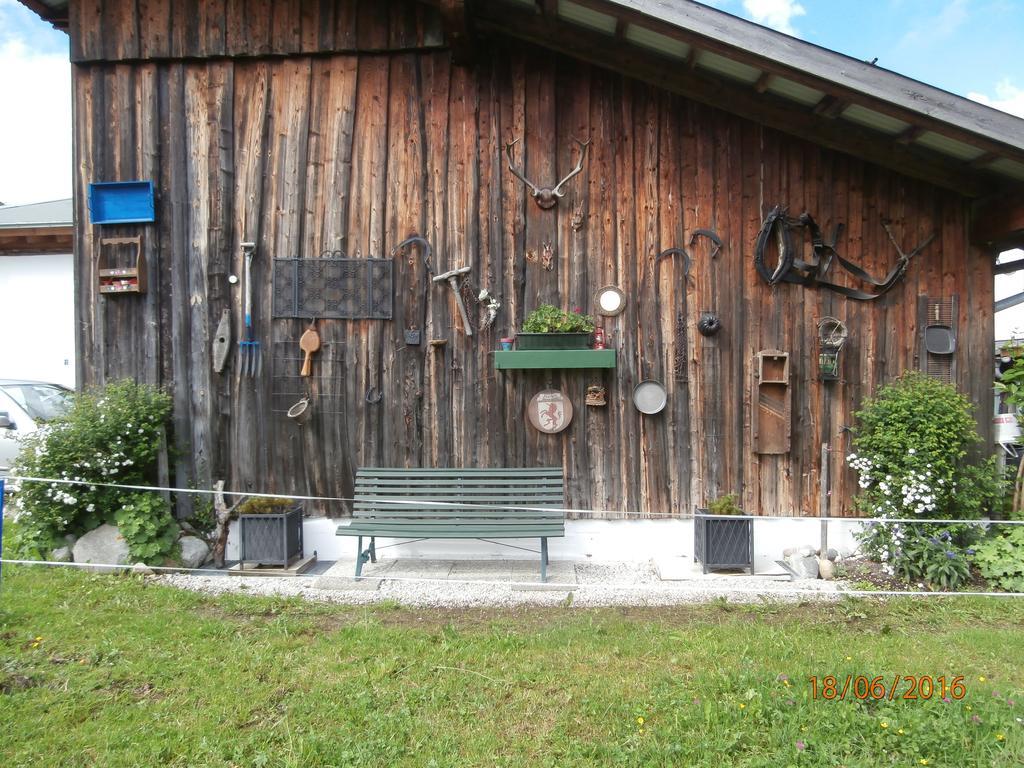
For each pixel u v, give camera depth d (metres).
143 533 4.82
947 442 4.65
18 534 4.86
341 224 5.25
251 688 3.15
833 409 5.09
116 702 3.03
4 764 2.58
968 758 2.58
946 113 4.09
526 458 5.17
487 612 4.18
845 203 5.06
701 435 5.12
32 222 9.94
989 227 4.84
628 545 5.14
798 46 4.12
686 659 3.44
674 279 5.14
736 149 5.09
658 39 4.62
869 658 3.44
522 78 5.16
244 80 5.30
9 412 7.75
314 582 4.61
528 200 5.18
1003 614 4.09
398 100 5.22
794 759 2.58
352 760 2.62
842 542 5.06
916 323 5.07
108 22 5.31
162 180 5.35
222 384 5.32
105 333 5.38
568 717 2.92
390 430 5.23
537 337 4.99
